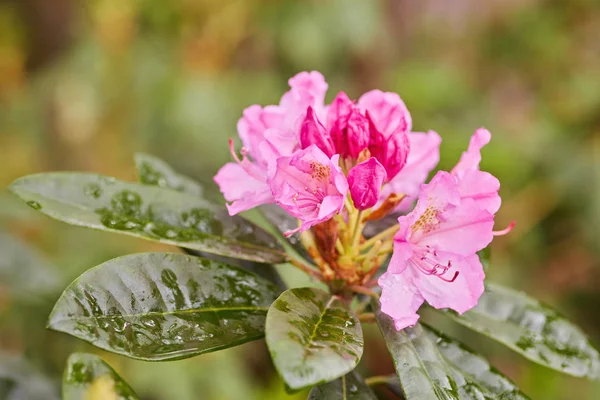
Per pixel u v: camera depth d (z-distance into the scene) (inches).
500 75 56.7
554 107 50.0
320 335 20.1
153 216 22.6
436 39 60.0
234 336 21.2
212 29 46.8
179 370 34.9
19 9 59.6
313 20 48.8
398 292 21.2
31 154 48.9
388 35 58.0
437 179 20.8
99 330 20.3
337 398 21.6
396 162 22.0
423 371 20.8
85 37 49.4
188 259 21.6
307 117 21.5
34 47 61.1
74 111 45.9
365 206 21.5
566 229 44.9
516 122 52.0
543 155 45.5
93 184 22.5
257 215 29.7
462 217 21.2
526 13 53.6
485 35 56.3
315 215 21.5
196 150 44.1
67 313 20.2
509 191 44.2
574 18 52.2
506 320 23.5
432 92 46.5
